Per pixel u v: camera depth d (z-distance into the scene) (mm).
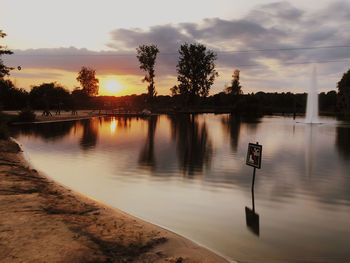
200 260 3053
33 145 13203
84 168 8453
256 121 36375
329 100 88125
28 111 29016
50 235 3373
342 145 13953
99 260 2855
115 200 5484
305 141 15531
